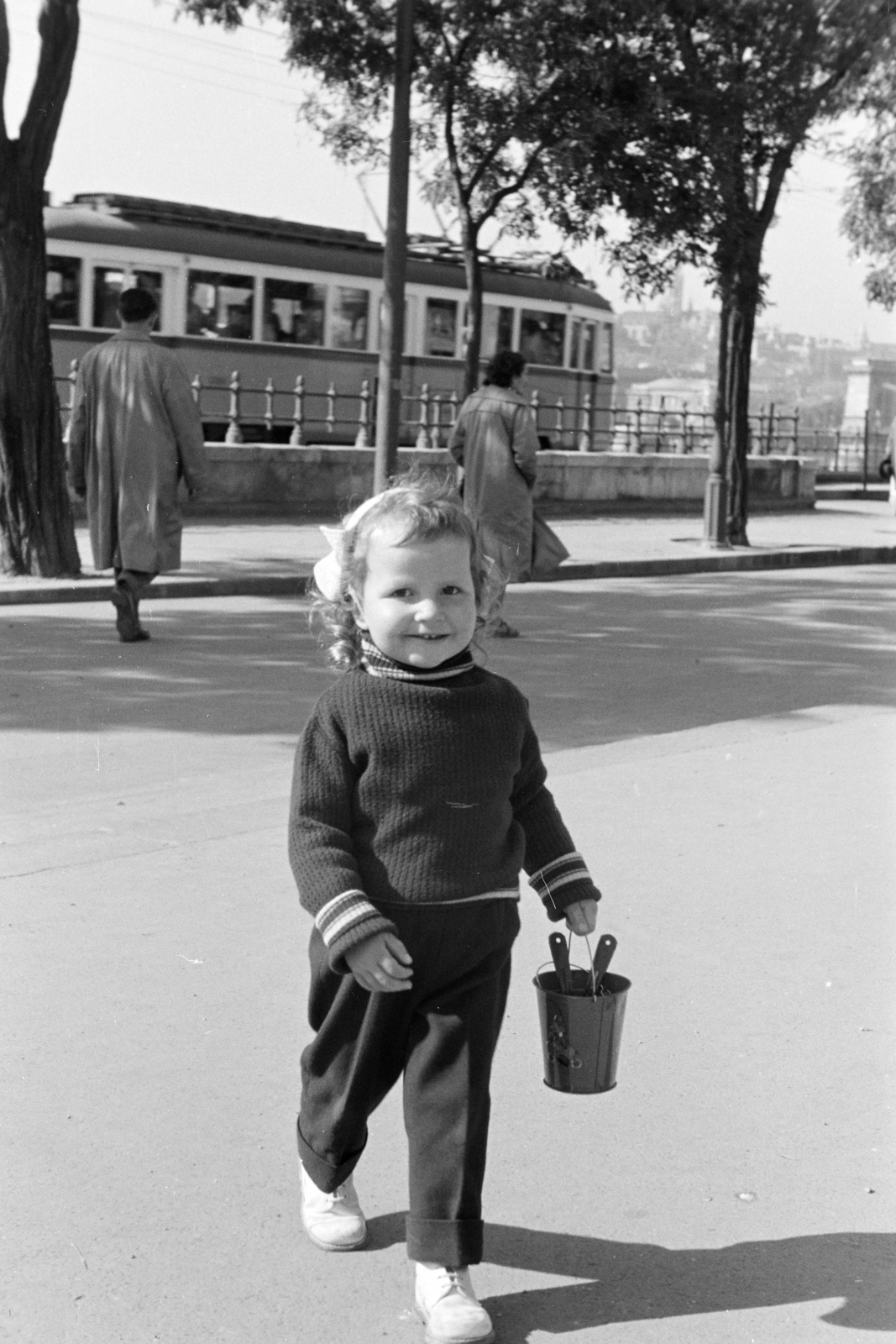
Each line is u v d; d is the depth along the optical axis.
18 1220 3.20
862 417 38.12
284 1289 2.98
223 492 21.47
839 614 14.40
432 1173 2.84
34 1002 4.28
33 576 13.84
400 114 15.99
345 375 28.11
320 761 2.89
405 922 2.86
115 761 7.60
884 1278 3.05
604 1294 2.99
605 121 17.94
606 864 5.68
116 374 10.90
